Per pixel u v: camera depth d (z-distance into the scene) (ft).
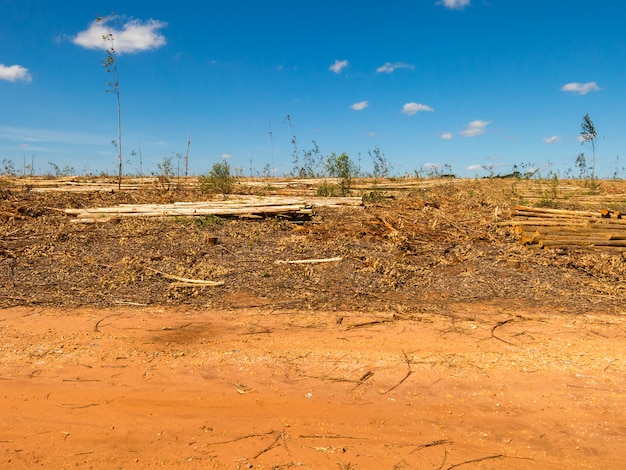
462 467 12.49
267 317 22.93
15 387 16.20
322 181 65.46
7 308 23.72
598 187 62.80
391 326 21.90
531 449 13.21
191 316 22.98
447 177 72.02
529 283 28.32
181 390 16.07
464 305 25.13
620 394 15.84
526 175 67.77
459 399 15.61
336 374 17.15
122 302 24.76
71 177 66.54
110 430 13.97
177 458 12.76
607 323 22.56
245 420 14.46
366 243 34.55
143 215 39.29
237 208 39.70
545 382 16.61
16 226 36.50
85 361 18.04
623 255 32.81
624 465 12.57
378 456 12.88
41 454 12.91
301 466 12.48
